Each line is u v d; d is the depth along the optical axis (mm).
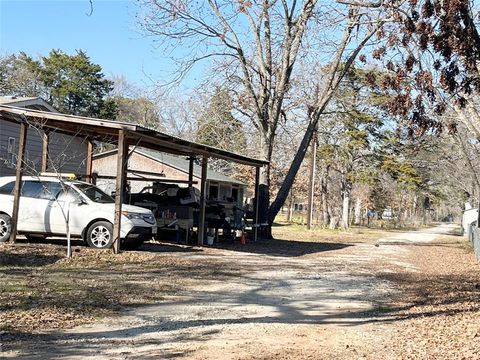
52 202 14297
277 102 25250
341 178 51188
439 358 6285
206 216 20359
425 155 44188
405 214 79250
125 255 13766
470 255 23250
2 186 14734
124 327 7242
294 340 7000
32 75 47500
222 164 47969
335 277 13492
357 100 41875
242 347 6500
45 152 16266
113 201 15180
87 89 50219
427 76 10102
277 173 46625
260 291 10680
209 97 27094
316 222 55375
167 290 10039
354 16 13227
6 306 7781
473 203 39281
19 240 14984
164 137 15477
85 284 9898
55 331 6805
